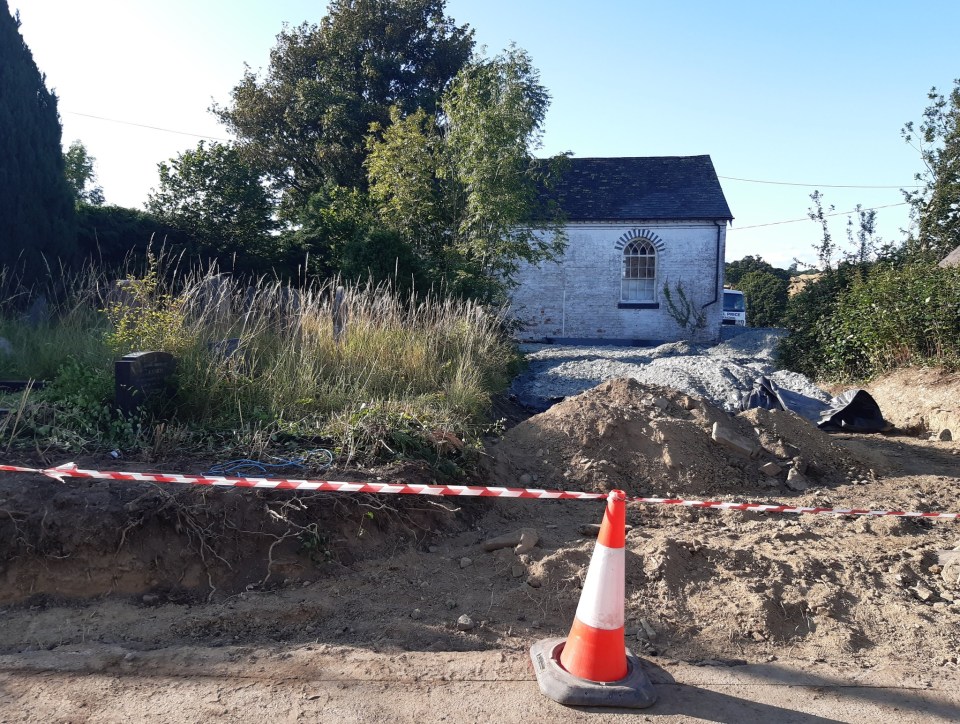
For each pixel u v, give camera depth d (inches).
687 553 192.4
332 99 967.6
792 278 1882.4
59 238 499.8
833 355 562.6
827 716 134.7
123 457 212.8
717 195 989.8
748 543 211.6
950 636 164.6
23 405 218.8
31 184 474.0
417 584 183.0
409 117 686.5
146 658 146.4
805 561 191.8
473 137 664.4
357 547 194.4
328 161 996.6
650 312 979.9
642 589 177.0
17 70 465.1
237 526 182.2
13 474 187.3
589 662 139.6
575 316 990.4
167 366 253.0
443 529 218.2
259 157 1037.8
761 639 163.3
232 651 150.7
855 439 401.4
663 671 150.0
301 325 329.1
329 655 150.5
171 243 652.7
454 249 659.4
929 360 482.3
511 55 666.8
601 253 981.8
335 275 553.9
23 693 133.0
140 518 176.4
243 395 267.9
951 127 754.2
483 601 176.2
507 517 237.9
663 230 968.3
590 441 287.7
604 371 575.5
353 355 328.5
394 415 252.1
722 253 962.1
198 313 316.8
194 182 672.4
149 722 125.8
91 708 129.3
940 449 372.2
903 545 216.2
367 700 134.9
